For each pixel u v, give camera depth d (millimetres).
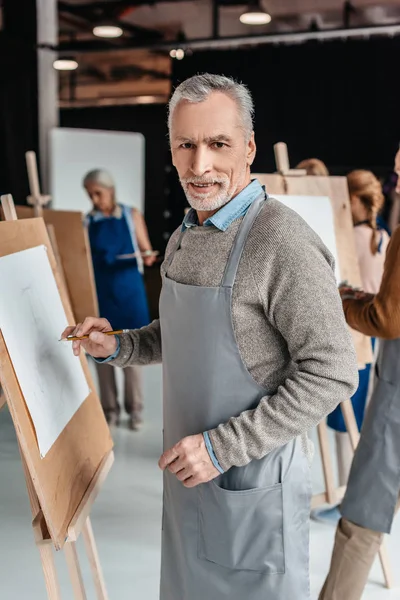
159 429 4180
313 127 6898
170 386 1510
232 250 1364
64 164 6773
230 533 1441
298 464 1466
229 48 7113
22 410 1309
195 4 6945
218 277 1371
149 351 1699
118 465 3588
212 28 7430
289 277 1303
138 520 2984
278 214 1352
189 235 1455
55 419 1475
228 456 1331
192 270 1418
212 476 1350
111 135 6914
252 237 1348
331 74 6746
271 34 6773
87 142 6828
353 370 1319
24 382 1348
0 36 7059
